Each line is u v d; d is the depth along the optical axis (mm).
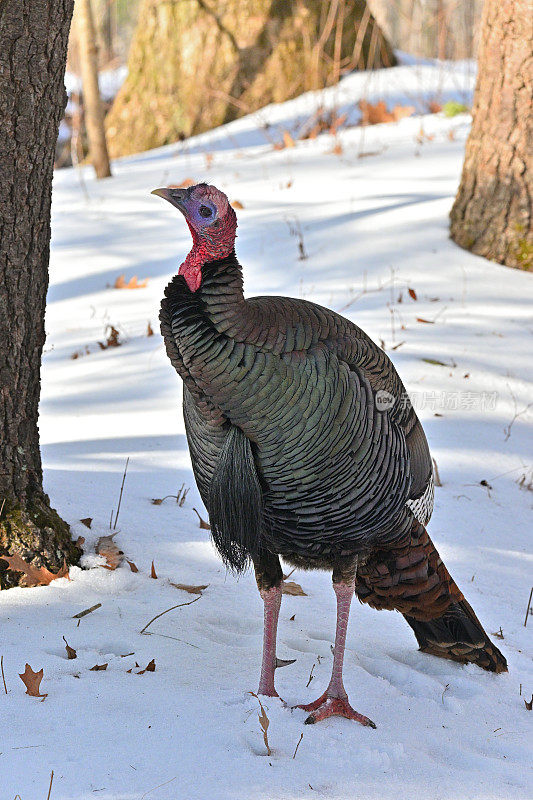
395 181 15672
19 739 4500
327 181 16094
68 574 6418
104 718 4742
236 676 5426
